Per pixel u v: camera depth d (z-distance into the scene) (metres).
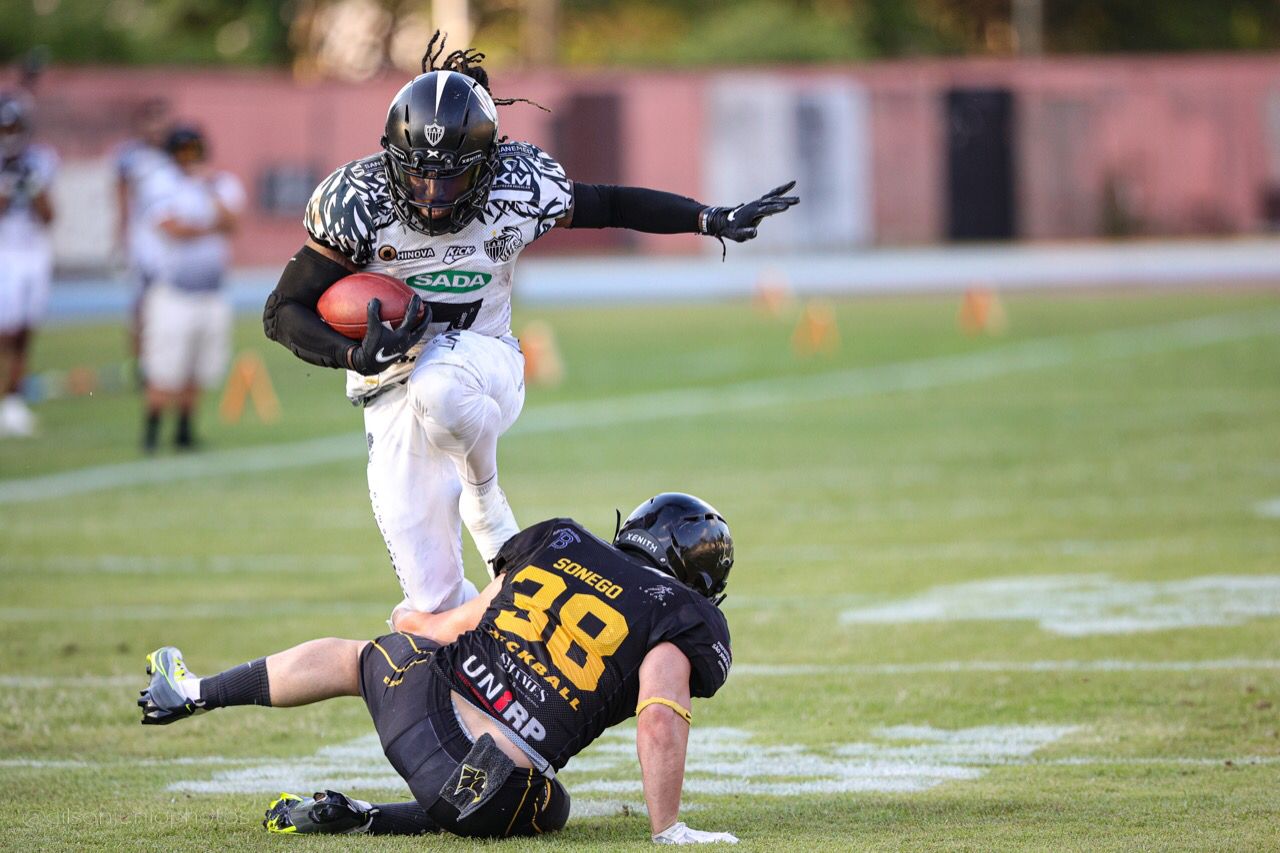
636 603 16.16
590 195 18.78
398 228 17.69
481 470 18.97
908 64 120.44
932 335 82.31
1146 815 16.80
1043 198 120.81
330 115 114.38
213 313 50.97
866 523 37.81
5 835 16.38
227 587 32.19
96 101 110.75
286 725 22.45
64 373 72.06
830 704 22.80
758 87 117.38
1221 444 48.12
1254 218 120.31
